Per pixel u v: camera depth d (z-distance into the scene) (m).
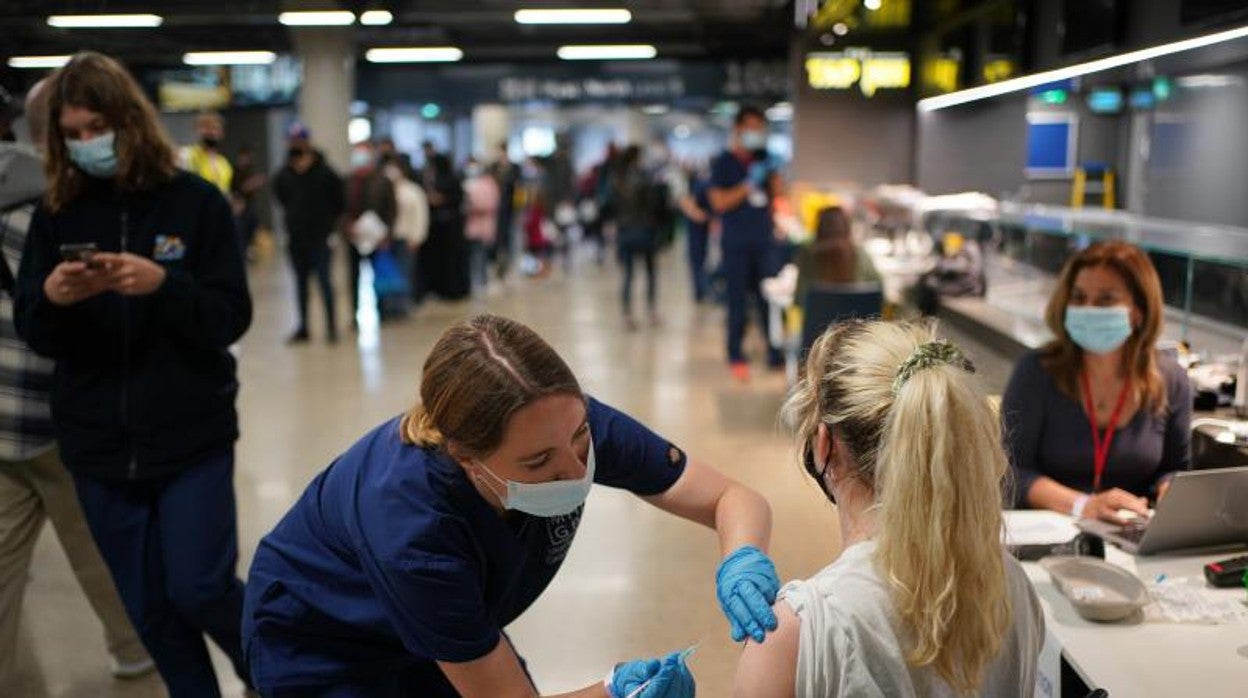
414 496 1.53
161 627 2.58
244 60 12.88
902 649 1.30
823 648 1.30
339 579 1.69
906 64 9.95
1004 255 5.80
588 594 3.79
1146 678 1.79
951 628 1.29
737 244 7.11
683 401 6.57
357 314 9.29
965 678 1.31
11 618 2.86
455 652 1.50
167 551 2.53
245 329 2.68
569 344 8.55
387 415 6.22
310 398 6.65
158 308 2.45
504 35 13.21
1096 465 2.71
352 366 7.63
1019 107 8.73
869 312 5.54
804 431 1.47
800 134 10.18
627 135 32.28
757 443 5.60
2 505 2.81
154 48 11.62
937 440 1.25
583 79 15.46
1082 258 2.66
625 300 9.33
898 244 8.16
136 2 8.23
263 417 6.20
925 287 5.94
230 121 18.62
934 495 1.26
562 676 3.22
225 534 2.60
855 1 7.57
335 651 1.75
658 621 3.57
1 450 2.74
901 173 10.13
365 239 9.14
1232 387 3.06
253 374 7.38
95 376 2.49
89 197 2.52
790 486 4.86
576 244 18.39
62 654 3.37
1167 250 3.57
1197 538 2.31
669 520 4.53
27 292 2.45
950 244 6.34
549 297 11.46
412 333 9.02
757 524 1.78
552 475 1.47
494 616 1.69
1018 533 2.37
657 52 14.81
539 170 13.91
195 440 2.56
